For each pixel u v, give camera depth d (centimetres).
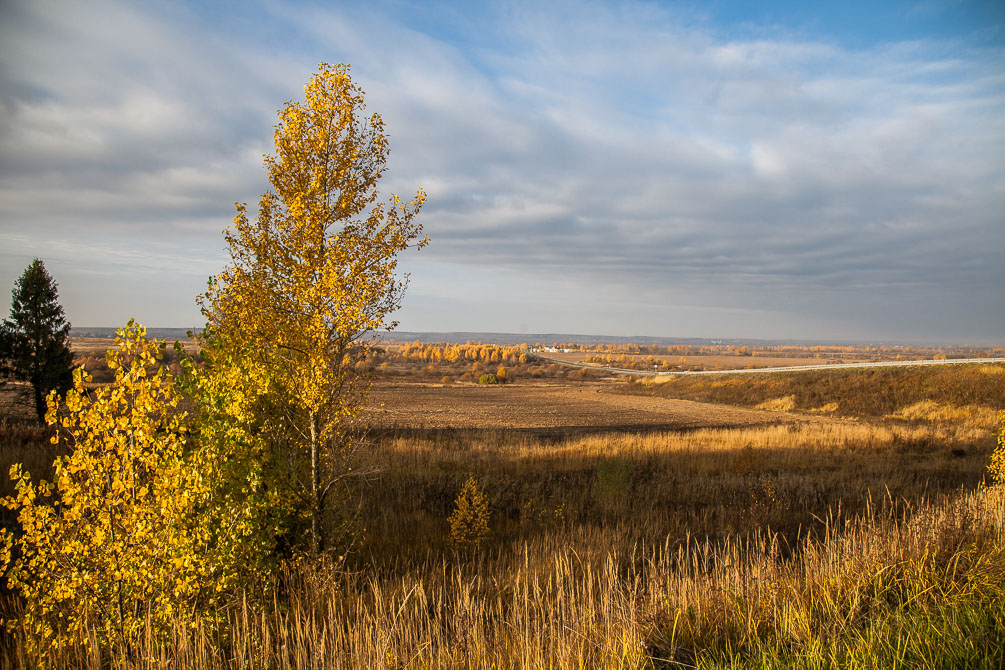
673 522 1073
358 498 1105
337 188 704
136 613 501
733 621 479
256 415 651
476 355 17888
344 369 689
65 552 466
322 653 450
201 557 518
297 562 676
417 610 564
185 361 650
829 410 4691
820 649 385
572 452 1983
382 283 687
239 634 509
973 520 638
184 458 571
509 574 736
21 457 1176
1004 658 352
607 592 544
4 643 509
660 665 420
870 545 597
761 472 1683
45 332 2275
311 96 698
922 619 413
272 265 678
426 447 1923
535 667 428
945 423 3638
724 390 6303
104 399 486
